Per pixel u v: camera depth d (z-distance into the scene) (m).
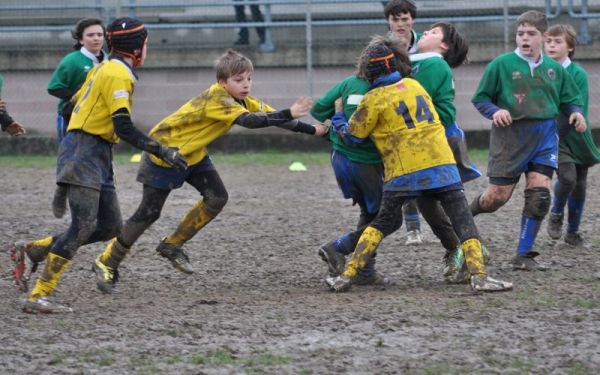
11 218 29.95
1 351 14.51
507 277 19.98
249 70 18.34
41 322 16.41
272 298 18.48
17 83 51.00
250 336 15.29
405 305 17.36
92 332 15.66
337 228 27.75
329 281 18.89
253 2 51.47
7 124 21.53
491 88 21.00
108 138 17.11
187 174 18.77
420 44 20.25
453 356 13.95
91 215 17.05
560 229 24.09
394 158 17.94
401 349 14.38
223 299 18.47
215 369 13.51
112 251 19.02
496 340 14.78
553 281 19.47
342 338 15.07
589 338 14.80
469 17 51.72
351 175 18.80
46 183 38.97
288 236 26.45
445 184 17.88
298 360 13.90
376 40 18.25
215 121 18.34
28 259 18.61
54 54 50.91
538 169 20.84
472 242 18.25
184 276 21.08
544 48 23.47
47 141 50.16
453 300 17.69
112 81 16.72
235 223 28.77
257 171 42.47
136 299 18.56
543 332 15.20
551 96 20.89
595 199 32.22
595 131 49.00
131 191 35.84
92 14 55.09
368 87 18.64
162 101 51.53
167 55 51.22
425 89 19.17
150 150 16.81
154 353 14.36
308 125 18.78
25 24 55.06
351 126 17.97
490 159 21.39
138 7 53.56
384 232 18.44
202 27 51.25
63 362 13.92
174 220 29.16
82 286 19.91
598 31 52.19
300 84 51.22
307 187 37.12
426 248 23.91
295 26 52.75
